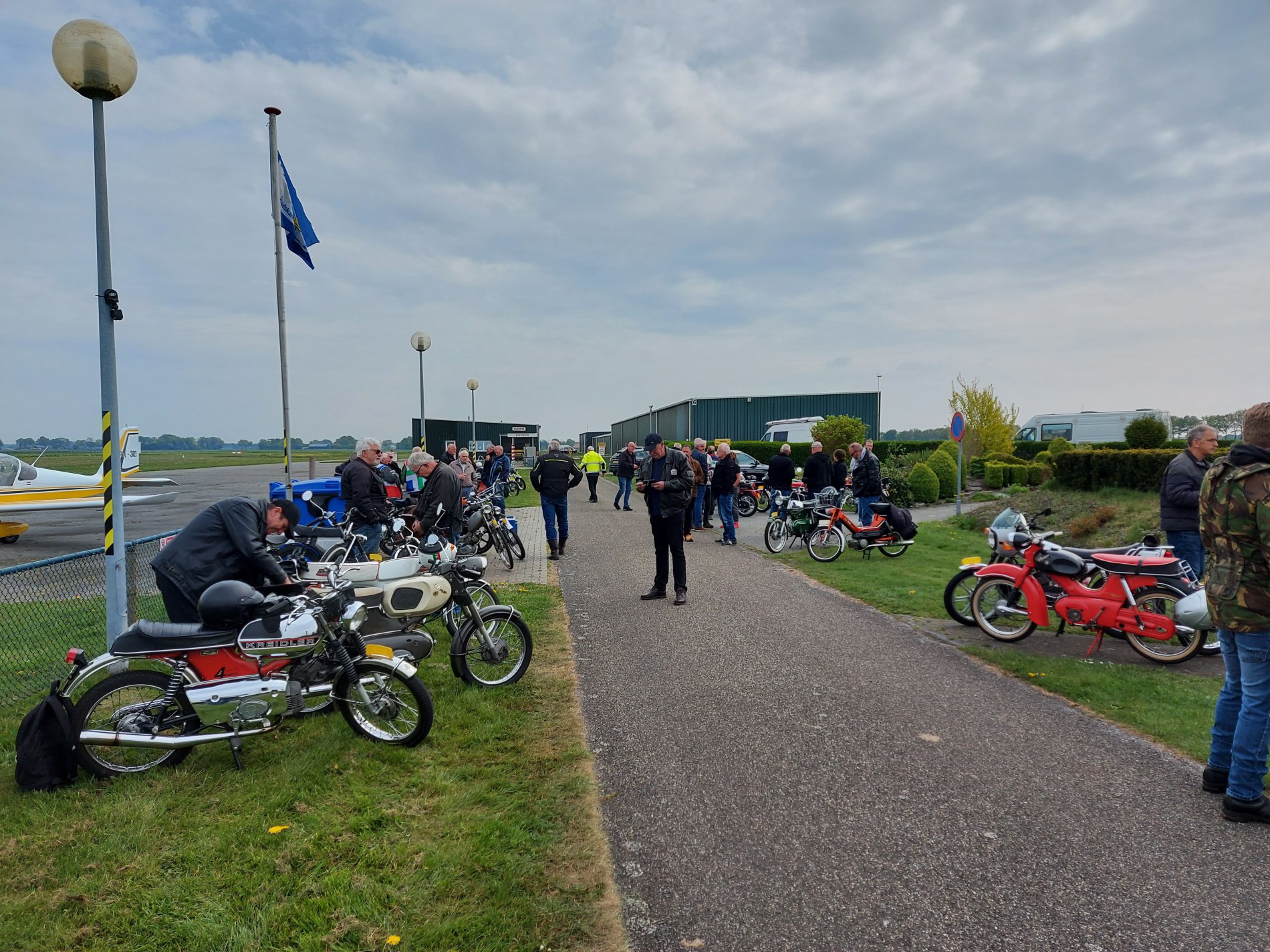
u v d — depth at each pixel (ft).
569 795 11.64
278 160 29.48
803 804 11.37
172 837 10.50
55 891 9.37
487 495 34.37
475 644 17.47
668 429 109.70
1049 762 12.78
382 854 9.87
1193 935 8.26
